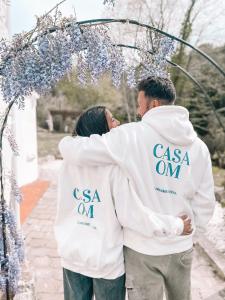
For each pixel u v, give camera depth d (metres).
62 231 1.41
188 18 10.67
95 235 1.34
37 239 3.94
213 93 11.59
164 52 1.76
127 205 1.28
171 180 1.33
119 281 1.38
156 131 1.32
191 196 1.40
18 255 2.18
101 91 18.84
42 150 14.06
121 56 1.72
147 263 1.32
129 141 1.29
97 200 1.34
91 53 1.58
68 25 1.54
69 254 1.35
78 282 1.42
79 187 1.38
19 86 1.59
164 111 1.33
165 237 1.30
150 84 1.38
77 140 1.33
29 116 7.72
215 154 10.88
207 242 3.76
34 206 5.52
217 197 6.13
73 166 1.37
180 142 1.33
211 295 2.71
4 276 2.03
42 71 1.56
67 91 19.70
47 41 1.53
